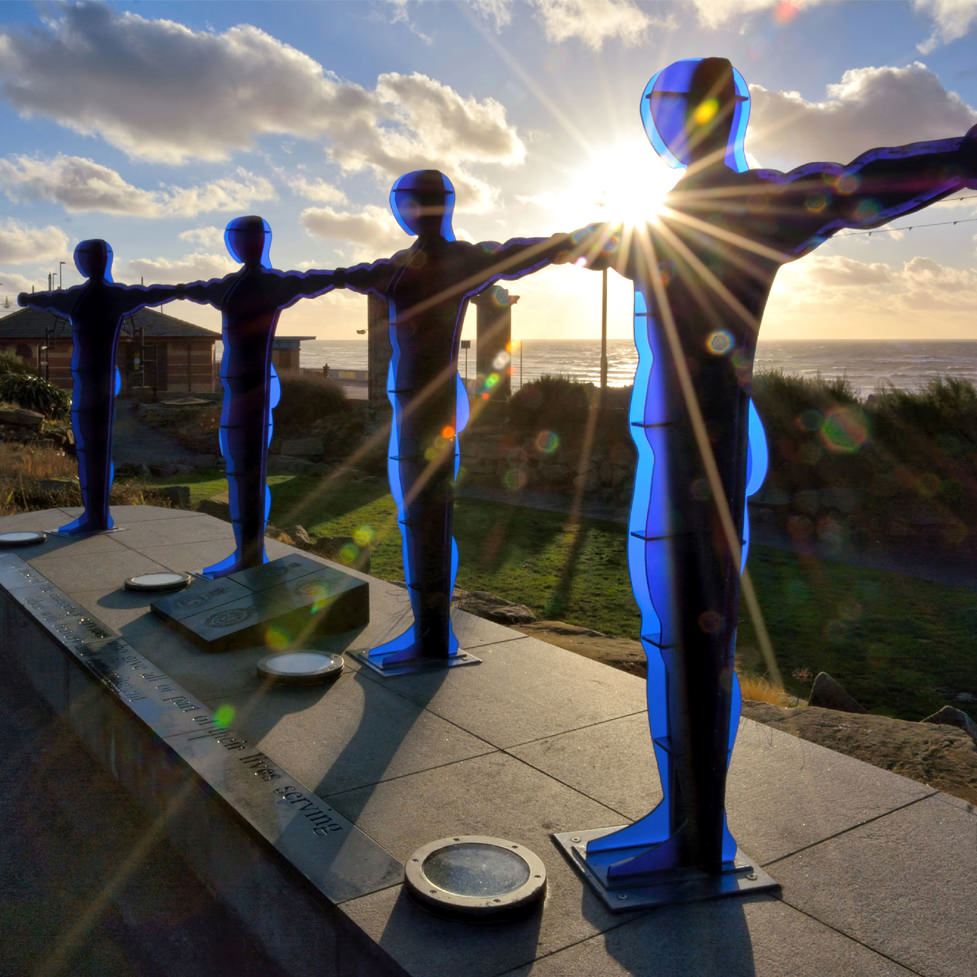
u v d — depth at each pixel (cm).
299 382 3506
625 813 361
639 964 265
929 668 1002
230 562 749
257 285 695
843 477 1884
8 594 669
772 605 1288
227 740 414
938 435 1834
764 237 296
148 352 4450
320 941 295
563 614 1212
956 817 365
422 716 466
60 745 514
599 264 394
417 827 347
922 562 1595
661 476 320
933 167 267
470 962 263
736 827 354
